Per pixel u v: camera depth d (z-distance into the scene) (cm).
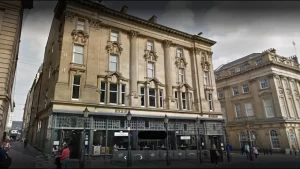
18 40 2009
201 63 2867
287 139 3388
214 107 2780
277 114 3600
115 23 2284
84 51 2012
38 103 3297
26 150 2317
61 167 1185
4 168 1052
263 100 3888
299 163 1819
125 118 2028
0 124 1591
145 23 2467
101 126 1895
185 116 2441
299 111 3959
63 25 2027
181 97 2547
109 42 2209
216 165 1548
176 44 2730
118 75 2159
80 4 2070
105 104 1984
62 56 1884
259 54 4159
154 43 2556
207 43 3027
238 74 4416
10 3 1777
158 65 2517
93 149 1788
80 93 1889
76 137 1788
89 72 1975
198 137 2117
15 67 2181
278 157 2548
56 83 1791
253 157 2364
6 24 1720
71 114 1762
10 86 1833
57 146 1658
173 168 1363
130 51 2338
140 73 2347
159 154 1848
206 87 2808
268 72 3847
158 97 2380
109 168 1312
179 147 2286
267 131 3700
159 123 2230
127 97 2186
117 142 1964
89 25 2094
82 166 1278
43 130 2120
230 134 4384
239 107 4356
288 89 3944
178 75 2647
